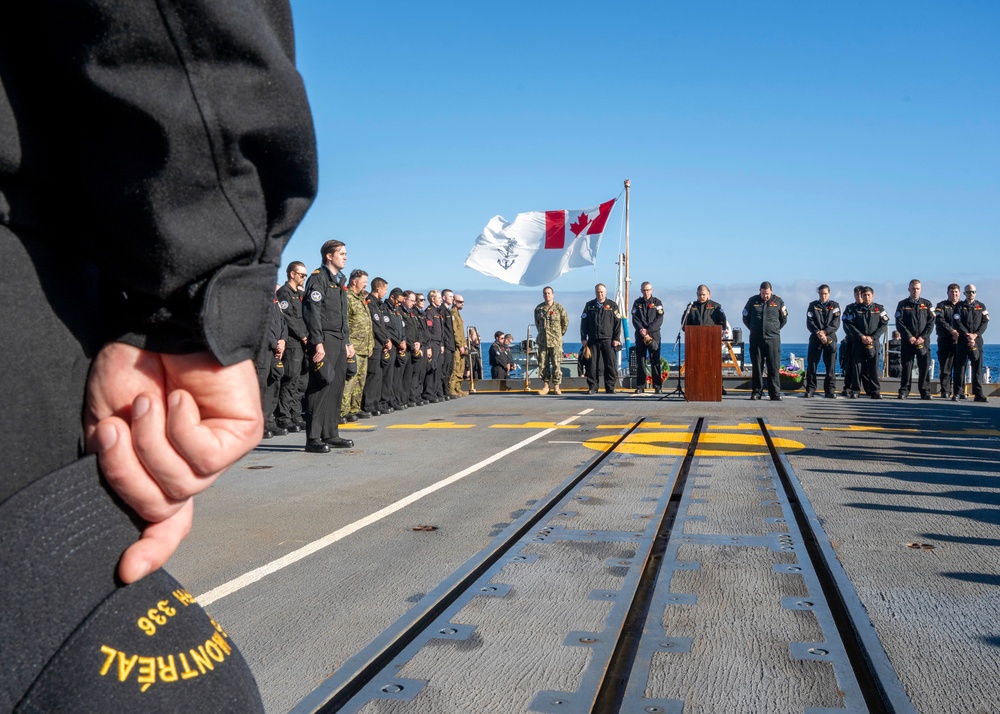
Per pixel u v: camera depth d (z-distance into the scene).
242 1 0.93
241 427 1.03
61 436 1.00
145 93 0.89
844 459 7.80
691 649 3.21
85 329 1.03
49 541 0.95
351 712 2.67
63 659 0.91
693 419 11.84
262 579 4.15
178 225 0.93
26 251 0.98
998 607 3.64
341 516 5.59
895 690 2.80
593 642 3.25
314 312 8.76
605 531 4.99
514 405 15.30
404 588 3.97
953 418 11.95
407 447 9.20
